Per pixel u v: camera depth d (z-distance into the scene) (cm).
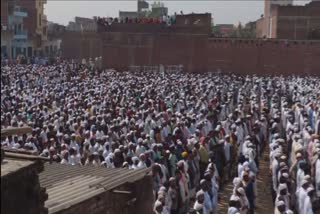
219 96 2700
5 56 5556
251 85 3322
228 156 1483
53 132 1553
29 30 6456
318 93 2677
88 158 1269
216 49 4328
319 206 1008
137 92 2745
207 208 1020
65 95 2666
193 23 4409
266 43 4028
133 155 1303
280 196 1027
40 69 4156
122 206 767
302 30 3856
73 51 6175
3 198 446
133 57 4566
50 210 579
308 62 3803
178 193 1097
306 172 1202
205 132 1748
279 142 1484
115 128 1602
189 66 4425
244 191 1033
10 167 471
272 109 2286
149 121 1762
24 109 2066
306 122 1847
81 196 652
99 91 2742
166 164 1263
